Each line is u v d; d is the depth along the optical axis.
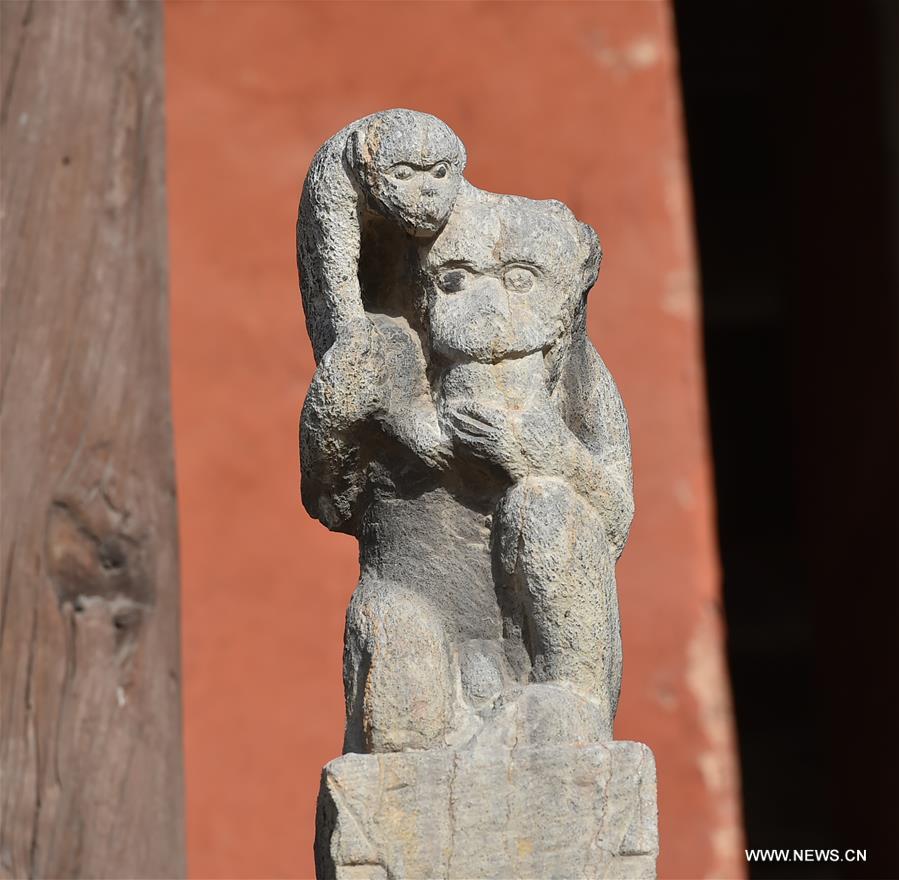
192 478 19.14
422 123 12.19
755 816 27.58
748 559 29.66
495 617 11.94
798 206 28.64
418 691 11.52
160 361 15.73
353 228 12.21
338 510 12.37
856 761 26.17
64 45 15.74
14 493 15.06
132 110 15.92
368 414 12.02
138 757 15.12
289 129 20.02
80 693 15.03
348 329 12.03
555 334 12.27
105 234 15.62
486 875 11.25
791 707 28.67
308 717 18.83
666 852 19.77
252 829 18.52
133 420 15.48
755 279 30.39
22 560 15.02
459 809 11.30
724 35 30.03
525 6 20.62
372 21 20.34
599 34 20.72
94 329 15.45
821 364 27.70
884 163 25.39
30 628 14.96
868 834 25.69
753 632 29.08
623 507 12.21
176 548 15.67
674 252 20.48
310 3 20.23
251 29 20.12
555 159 20.48
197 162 19.78
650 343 20.39
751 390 30.28
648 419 20.31
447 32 20.48
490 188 20.44
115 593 15.29
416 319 12.32
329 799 11.28
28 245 15.38
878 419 25.39
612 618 12.02
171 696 15.38
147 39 16.16
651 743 19.88
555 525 11.80
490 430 11.89
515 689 11.66
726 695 19.97
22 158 15.47
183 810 15.30
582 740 11.48
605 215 20.52
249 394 19.41
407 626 11.68
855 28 26.12
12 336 15.22
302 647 18.95
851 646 26.48
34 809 14.79
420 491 12.08
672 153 20.62
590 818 11.36
